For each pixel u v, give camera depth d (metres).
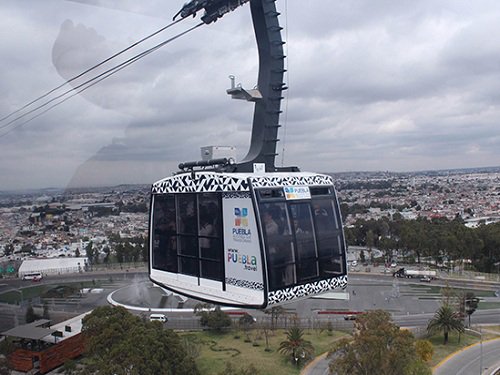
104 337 31.55
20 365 35.69
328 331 42.69
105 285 65.19
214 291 8.57
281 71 9.31
